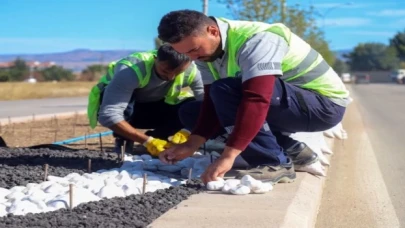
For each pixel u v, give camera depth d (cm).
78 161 480
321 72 396
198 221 288
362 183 548
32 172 420
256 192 352
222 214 301
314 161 432
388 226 396
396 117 1516
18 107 1948
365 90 4466
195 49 356
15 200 324
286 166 386
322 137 604
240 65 358
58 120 1255
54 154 516
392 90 4469
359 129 1110
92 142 783
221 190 356
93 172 429
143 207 319
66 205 315
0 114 1541
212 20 364
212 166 358
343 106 413
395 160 707
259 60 348
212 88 376
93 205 315
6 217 289
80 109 1788
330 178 566
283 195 351
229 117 374
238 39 360
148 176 407
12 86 3616
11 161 475
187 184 381
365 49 9875
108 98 484
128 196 343
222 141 474
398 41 9888
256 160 384
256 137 376
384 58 9731
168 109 564
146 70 500
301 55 388
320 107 397
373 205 456
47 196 336
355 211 435
